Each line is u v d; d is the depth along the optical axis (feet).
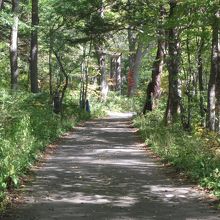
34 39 89.51
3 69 103.09
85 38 93.40
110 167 46.96
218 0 54.19
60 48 103.60
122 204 31.40
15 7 74.33
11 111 47.65
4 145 38.88
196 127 65.05
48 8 97.76
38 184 37.81
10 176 34.60
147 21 80.74
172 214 28.84
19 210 29.50
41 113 71.26
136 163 49.80
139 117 102.58
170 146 52.70
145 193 34.88
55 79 133.08
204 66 89.20
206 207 30.60
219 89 60.64
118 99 174.91
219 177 36.17
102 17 91.30
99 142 70.28
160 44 90.89
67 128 86.17
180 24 61.36
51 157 53.67
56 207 30.37
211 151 45.09
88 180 39.83
